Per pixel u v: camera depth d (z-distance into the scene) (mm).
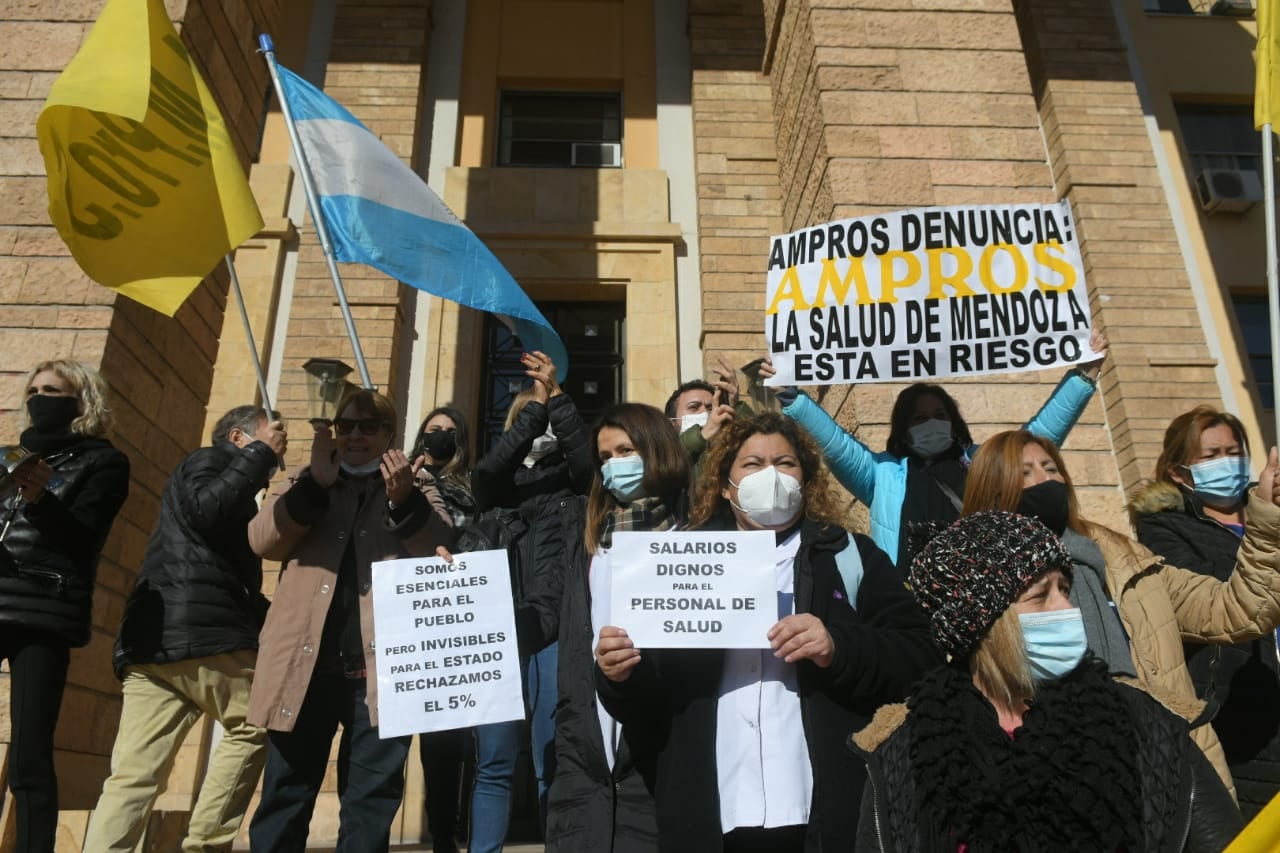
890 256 4973
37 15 6609
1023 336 4773
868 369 4836
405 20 11211
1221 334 11016
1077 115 11852
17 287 5820
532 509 4617
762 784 2582
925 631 2629
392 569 3416
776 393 4730
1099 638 2850
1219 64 12414
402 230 4965
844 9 8281
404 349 9812
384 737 3217
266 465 4043
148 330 6199
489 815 4027
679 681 2752
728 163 10680
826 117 7828
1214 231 11562
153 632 3895
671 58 11609
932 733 2018
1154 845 1828
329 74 10867
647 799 2930
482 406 9914
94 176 4395
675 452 3486
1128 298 11000
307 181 4594
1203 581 3301
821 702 2590
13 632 3750
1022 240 4930
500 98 11555
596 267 10312
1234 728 3404
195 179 4586
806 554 2824
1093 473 6754
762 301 10047
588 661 3158
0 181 6121
